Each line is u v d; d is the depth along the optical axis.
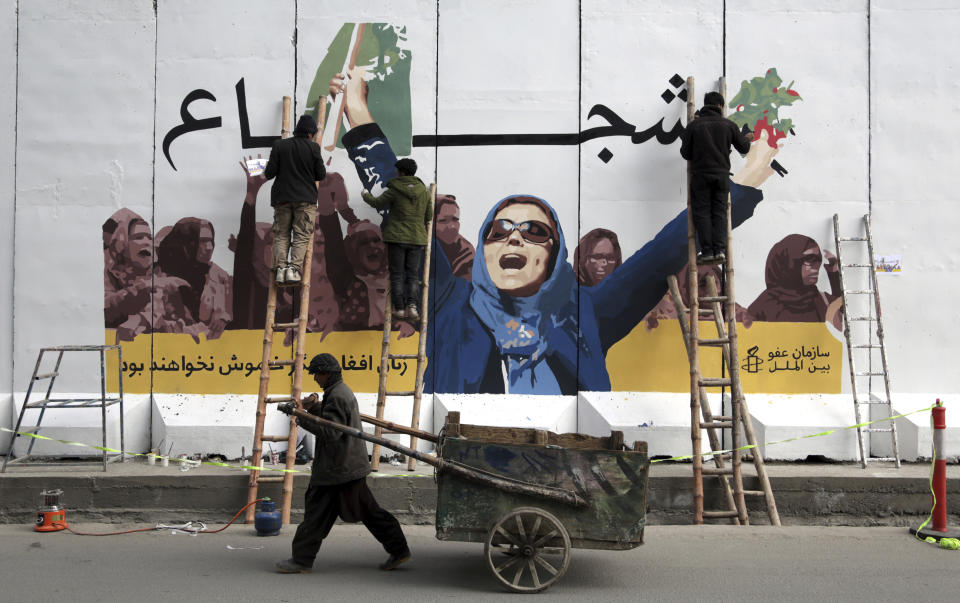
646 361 7.56
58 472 6.75
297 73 7.66
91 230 7.62
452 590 4.82
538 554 4.86
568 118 7.63
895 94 7.59
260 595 4.66
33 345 7.57
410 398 7.54
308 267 7.01
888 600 4.60
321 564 5.38
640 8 7.64
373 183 7.63
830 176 7.59
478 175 7.62
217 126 7.65
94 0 7.65
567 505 4.94
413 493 6.70
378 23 7.68
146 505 6.64
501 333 7.61
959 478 6.68
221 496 6.68
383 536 5.21
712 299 6.98
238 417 7.37
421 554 5.67
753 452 6.75
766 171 7.59
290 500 6.57
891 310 7.55
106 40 7.66
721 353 7.49
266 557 5.53
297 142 6.97
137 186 7.63
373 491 6.69
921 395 7.50
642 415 7.34
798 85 7.60
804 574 5.12
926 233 7.58
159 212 7.63
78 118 7.64
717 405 7.45
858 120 7.59
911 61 7.59
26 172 7.62
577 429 7.55
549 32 7.66
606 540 4.94
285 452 7.32
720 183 6.89
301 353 6.89
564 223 7.62
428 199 7.30
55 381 7.54
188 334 7.60
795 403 7.46
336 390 5.23
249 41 7.67
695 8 7.62
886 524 6.65
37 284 7.59
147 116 7.65
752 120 7.60
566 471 4.98
